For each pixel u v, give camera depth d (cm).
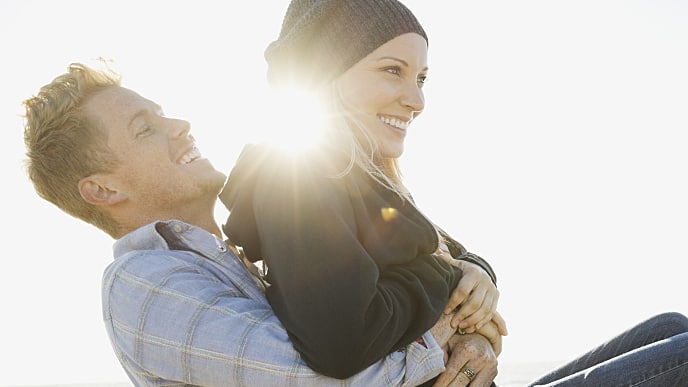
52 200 236
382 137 213
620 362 196
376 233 181
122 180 227
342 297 161
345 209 176
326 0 215
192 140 240
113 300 191
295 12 231
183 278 187
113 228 234
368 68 210
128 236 209
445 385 188
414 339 174
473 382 191
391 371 173
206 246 203
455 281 194
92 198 228
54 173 230
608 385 194
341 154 191
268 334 172
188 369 177
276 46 227
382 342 166
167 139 232
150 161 227
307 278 165
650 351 193
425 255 189
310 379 166
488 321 197
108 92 231
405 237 181
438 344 187
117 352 191
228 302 182
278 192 181
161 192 228
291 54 222
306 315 163
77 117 227
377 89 210
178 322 179
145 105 232
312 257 167
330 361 161
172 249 202
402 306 171
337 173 183
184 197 230
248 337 173
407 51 212
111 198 228
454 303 192
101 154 225
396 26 211
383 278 178
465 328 195
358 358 162
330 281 163
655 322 221
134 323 184
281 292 171
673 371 188
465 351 190
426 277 182
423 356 176
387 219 184
